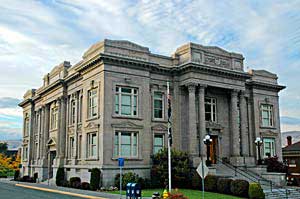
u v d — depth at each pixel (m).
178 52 41.03
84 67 38.62
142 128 36.91
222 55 41.31
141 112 37.22
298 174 51.50
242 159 40.62
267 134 48.09
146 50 38.53
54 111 50.94
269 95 49.56
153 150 38.06
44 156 51.34
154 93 39.41
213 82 40.06
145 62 37.53
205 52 40.12
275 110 49.97
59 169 42.12
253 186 29.31
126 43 37.28
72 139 44.50
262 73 49.16
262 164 42.62
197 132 39.09
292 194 33.31
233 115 41.66
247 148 43.16
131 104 36.97
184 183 36.00
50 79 53.06
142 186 34.06
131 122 36.25
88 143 37.81
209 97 42.00
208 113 41.75
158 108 39.53
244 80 42.78
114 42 36.62
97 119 35.91
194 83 38.56
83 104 39.44
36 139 57.66
